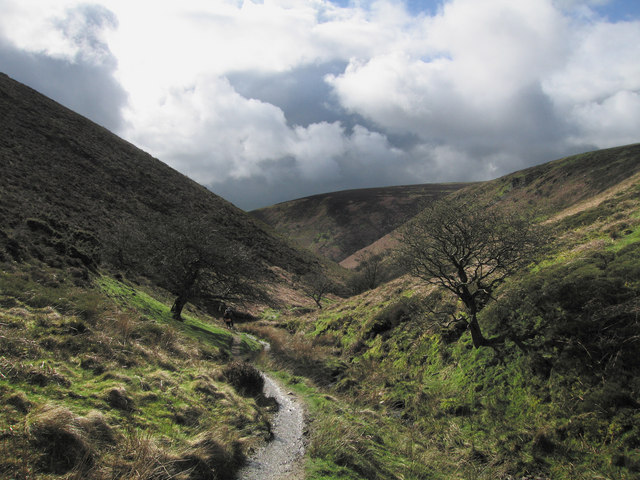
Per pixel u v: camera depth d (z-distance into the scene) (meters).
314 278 63.56
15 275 12.23
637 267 11.22
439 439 10.38
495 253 12.15
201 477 5.38
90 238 27.55
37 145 49.97
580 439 8.44
